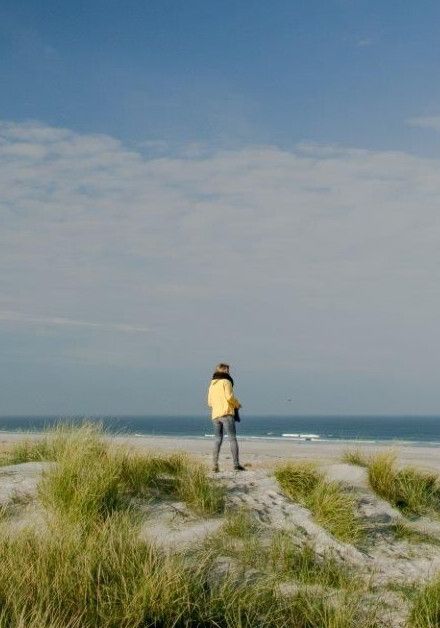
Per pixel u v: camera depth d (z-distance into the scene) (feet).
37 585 16.60
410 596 20.61
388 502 31.37
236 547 22.77
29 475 28.53
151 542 20.34
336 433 350.43
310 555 23.24
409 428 460.14
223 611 17.48
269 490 29.66
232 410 37.09
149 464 29.25
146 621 16.55
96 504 24.13
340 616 17.61
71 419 35.58
